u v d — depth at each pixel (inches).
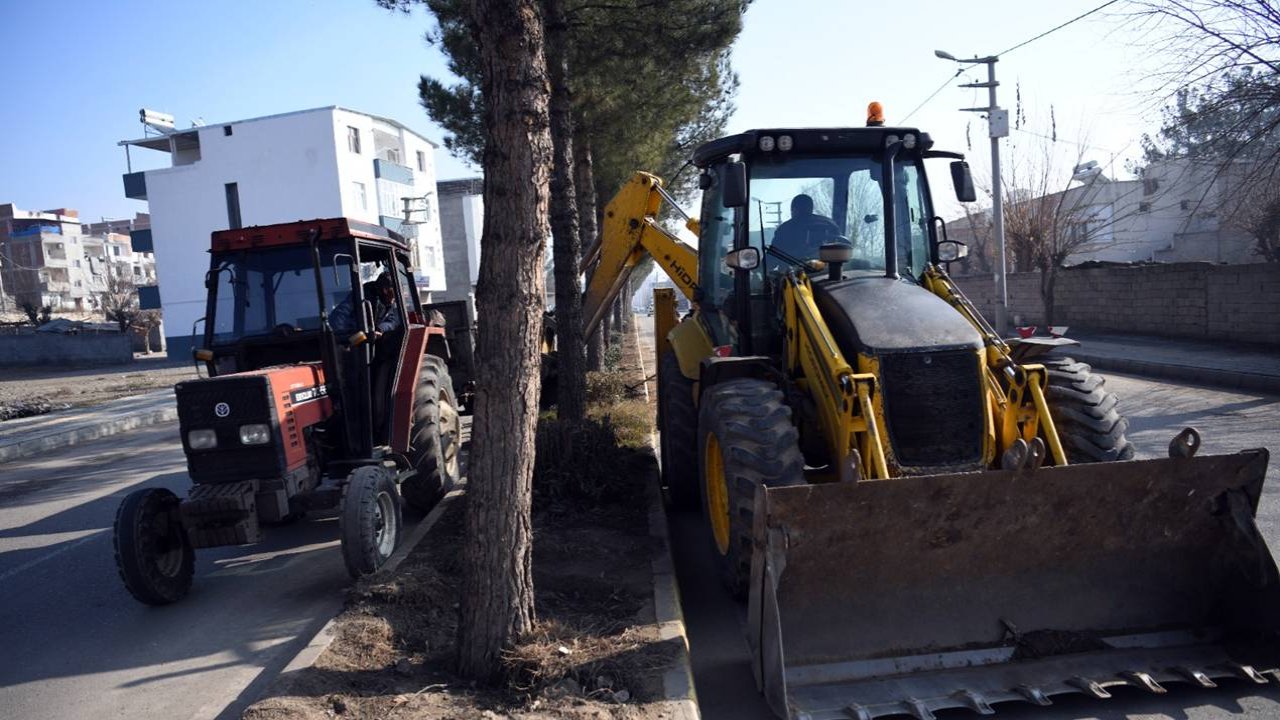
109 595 240.2
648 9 398.9
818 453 193.9
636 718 135.3
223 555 269.3
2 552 294.2
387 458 267.1
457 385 414.0
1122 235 1275.8
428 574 203.2
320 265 270.5
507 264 151.5
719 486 204.8
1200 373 489.4
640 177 334.6
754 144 227.5
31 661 197.3
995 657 152.8
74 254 3031.5
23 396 912.3
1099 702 147.3
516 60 148.6
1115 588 160.1
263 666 185.3
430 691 149.7
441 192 2411.4
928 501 148.4
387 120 1699.1
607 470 266.7
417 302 322.7
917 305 190.7
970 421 175.2
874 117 240.7
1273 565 149.9
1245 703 143.9
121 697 175.0
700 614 193.9
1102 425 183.9
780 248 229.6
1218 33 452.1
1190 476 154.6
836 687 145.6
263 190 1540.4
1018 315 943.7
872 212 231.1
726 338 241.3
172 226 1571.1
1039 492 151.3
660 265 323.6
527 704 142.0
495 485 154.7
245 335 271.9
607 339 711.7
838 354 181.2
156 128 1684.3
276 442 221.9
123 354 1509.6
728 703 153.3
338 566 249.1
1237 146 479.2
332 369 255.3
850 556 149.8
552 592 190.1
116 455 503.5
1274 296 575.5
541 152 152.0
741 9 408.8
